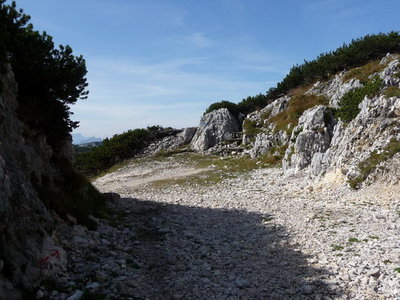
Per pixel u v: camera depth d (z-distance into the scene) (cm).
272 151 4753
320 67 6806
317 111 3872
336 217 1923
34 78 1645
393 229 1599
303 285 1072
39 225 1098
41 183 1503
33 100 1670
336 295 994
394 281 1034
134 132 6744
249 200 2705
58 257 1102
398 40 6291
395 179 2325
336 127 3575
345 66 6544
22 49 1577
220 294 1031
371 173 2523
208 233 1784
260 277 1159
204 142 6050
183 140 6544
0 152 1055
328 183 2856
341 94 4778
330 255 1327
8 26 1567
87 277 1084
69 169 1934
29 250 981
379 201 2177
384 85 3350
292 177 3484
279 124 5200
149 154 6184
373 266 1171
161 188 3725
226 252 1448
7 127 1261
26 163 1331
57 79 1719
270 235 1684
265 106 7169
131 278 1124
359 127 2961
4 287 832
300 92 6719
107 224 1777
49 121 1806
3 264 861
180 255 1403
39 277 967
